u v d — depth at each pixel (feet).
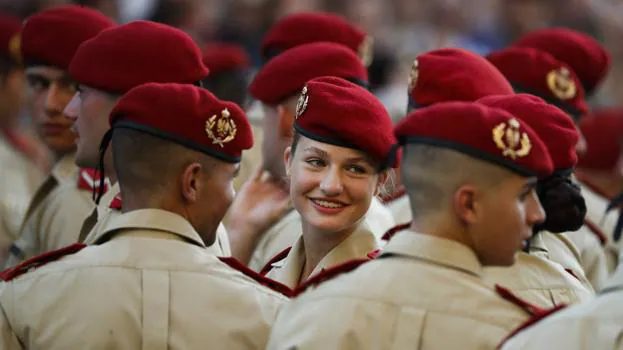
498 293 24.86
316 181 28.48
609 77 67.62
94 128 30.40
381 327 24.66
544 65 35.83
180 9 63.16
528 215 25.25
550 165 24.88
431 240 24.91
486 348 24.31
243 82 42.63
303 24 39.70
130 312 26.27
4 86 48.49
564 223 28.60
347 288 25.14
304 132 28.48
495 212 24.59
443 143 24.56
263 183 33.96
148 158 26.73
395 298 24.76
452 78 31.22
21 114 53.93
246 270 27.37
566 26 69.72
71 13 35.58
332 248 29.30
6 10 63.26
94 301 26.35
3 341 26.63
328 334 24.82
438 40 68.33
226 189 27.30
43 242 35.06
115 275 26.53
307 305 25.40
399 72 61.11
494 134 24.41
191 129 26.71
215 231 27.66
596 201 39.04
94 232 29.48
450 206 24.70
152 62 30.37
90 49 30.42
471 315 24.52
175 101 26.73
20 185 47.29
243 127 27.43
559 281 28.25
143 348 26.20
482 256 24.97
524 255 28.30
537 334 23.67
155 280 26.50
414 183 24.97
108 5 63.21
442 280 24.73
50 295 26.61
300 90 33.17
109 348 26.14
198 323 26.43
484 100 28.89
